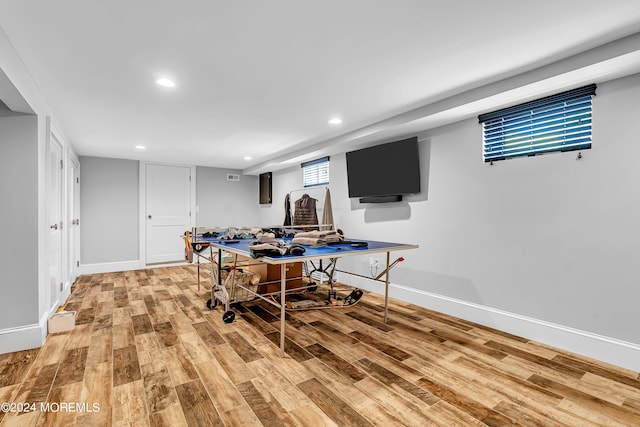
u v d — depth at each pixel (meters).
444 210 3.29
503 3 1.50
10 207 2.36
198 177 6.44
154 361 2.19
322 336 2.66
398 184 3.68
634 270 2.11
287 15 1.59
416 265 3.60
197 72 2.23
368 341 2.55
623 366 2.13
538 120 2.57
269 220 6.64
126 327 2.84
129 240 5.70
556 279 2.47
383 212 4.02
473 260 3.04
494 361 2.22
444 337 2.65
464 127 3.09
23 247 2.40
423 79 2.38
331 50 1.95
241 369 2.08
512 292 2.75
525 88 2.31
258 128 3.71
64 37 1.77
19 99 2.13
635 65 1.95
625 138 2.12
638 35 1.76
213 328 2.83
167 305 3.53
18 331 2.33
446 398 1.77
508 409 1.68
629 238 2.12
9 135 2.36
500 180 2.82
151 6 1.50
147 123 3.45
